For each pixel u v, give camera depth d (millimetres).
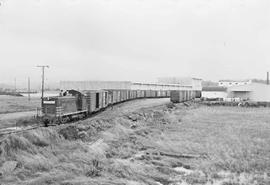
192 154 28125
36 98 82125
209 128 42375
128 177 20297
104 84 81250
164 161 25422
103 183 17719
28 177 18141
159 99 86938
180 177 21562
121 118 41156
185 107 70875
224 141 33500
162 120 48938
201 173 22641
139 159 25750
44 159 21281
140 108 54469
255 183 20375
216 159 26234
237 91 94438
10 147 20922
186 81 125125
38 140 24156
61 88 83125
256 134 37875
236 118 53844
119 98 61719
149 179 20547
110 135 32781
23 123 29766
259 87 90938
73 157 22969
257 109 71375
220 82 166000
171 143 32188
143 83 90438
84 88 82312
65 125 29781
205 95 108125
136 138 34031
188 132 39031
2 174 17734
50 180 17469
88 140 29156
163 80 127125
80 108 37906
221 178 21422
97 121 35281
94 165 21625
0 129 25547
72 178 18391
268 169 23672
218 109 71000
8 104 54969
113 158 25297
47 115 30453
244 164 24641
